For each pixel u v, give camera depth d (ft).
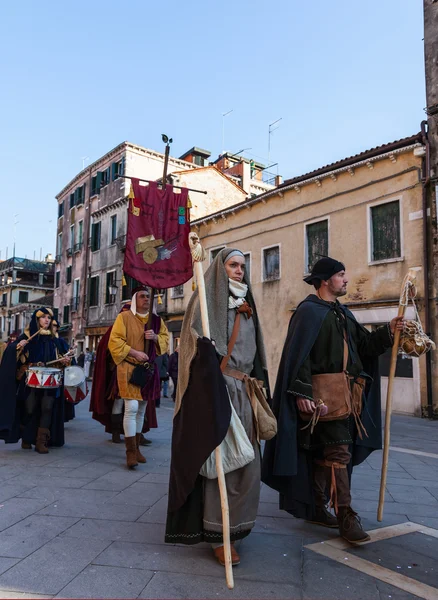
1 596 7.84
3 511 12.21
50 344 20.72
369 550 10.13
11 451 20.04
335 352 10.89
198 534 9.38
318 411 10.42
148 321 18.49
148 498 13.66
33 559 9.35
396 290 46.19
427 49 46.26
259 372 10.69
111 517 11.97
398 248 46.80
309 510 11.20
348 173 51.78
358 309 49.06
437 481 16.72
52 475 15.99
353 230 50.96
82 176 116.98
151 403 22.22
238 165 107.55
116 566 9.13
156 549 10.01
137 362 17.83
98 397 21.62
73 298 116.37
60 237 127.34
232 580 8.36
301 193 57.88
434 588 8.48
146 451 20.76
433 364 42.01
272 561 9.52
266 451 11.25
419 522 12.03
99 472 16.60
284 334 59.11
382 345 11.40
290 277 58.75
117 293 99.50
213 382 9.20
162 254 22.38
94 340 107.14
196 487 9.56
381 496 11.94
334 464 10.66
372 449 12.12
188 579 8.65
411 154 45.73
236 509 9.45
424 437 29.55
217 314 10.10
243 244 66.49
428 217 43.93
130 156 100.07
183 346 9.98
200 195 92.48
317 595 8.16
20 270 172.04
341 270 11.55
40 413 20.56
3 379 19.61
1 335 173.06
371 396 12.05
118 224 101.60
